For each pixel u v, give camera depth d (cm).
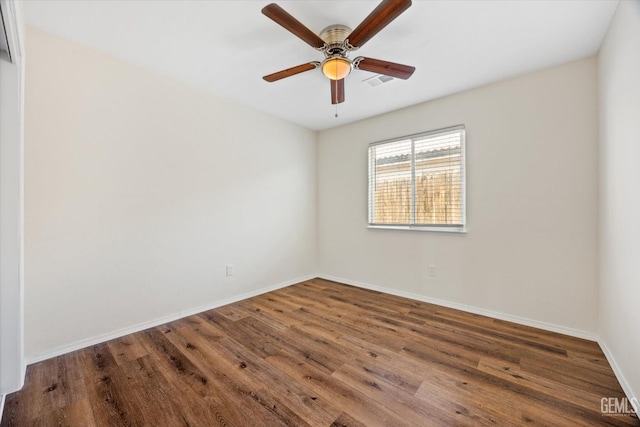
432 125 301
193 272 274
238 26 186
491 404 147
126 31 190
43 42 188
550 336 224
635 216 145
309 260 407
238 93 289
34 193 186
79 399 151
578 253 223
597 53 211
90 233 210
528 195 244
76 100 203
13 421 136
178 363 186
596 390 157
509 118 253
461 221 284
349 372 176
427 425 133
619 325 169
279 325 247
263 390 159
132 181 232
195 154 274
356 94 287
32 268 185
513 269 253
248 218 324
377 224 353
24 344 182
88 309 209
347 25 184
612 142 180
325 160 408
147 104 240
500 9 167
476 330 235
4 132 150
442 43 201
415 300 314
